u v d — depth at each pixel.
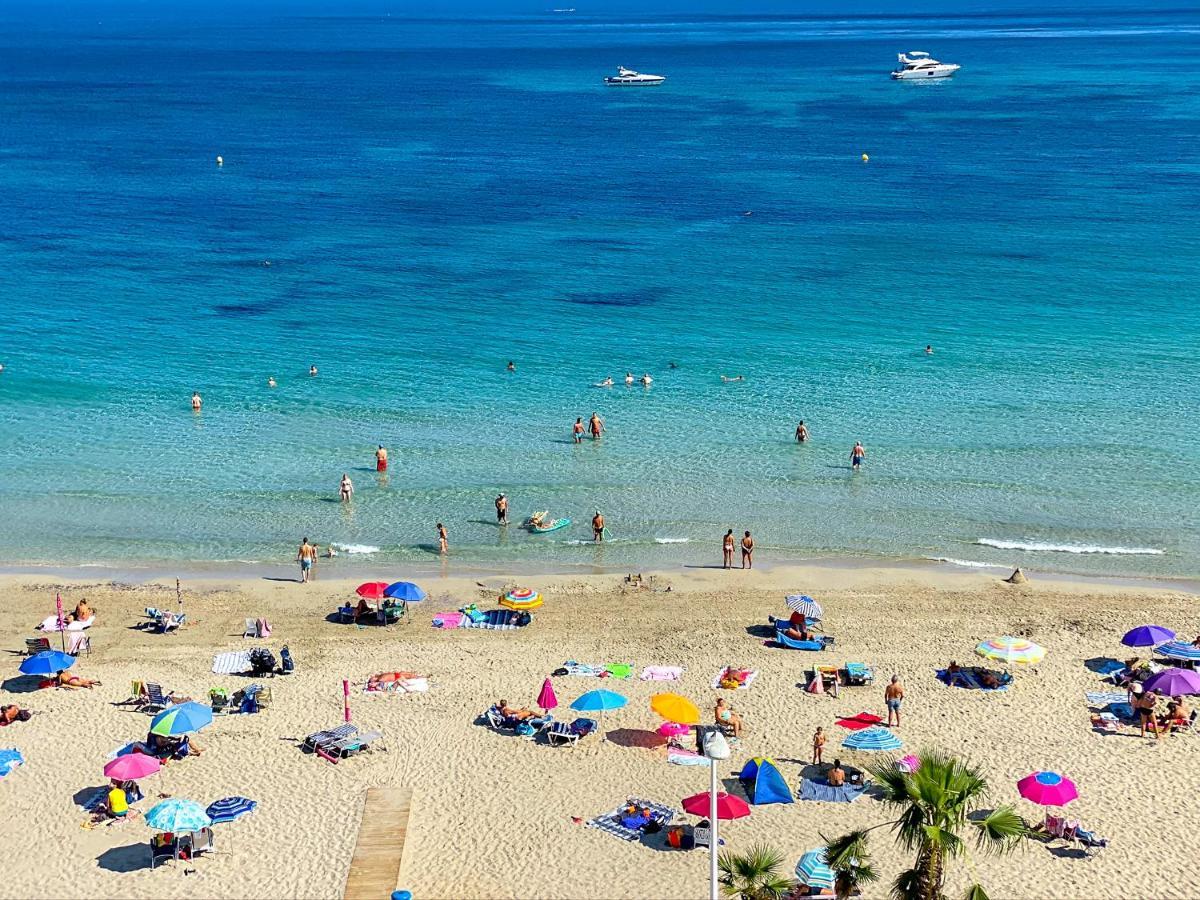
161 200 127.81
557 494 53.50
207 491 54.16
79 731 33.97
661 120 195.75
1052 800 28.83
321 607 43.00
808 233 106.44
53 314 82.94
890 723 34.25
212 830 28.91
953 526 49.75
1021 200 119.00
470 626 41.19
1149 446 57.41
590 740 33.62
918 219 111.44
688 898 26.81
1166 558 46.78
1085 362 69.75
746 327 78.56
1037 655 37.66
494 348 74.94
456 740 33.62
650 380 67.50
